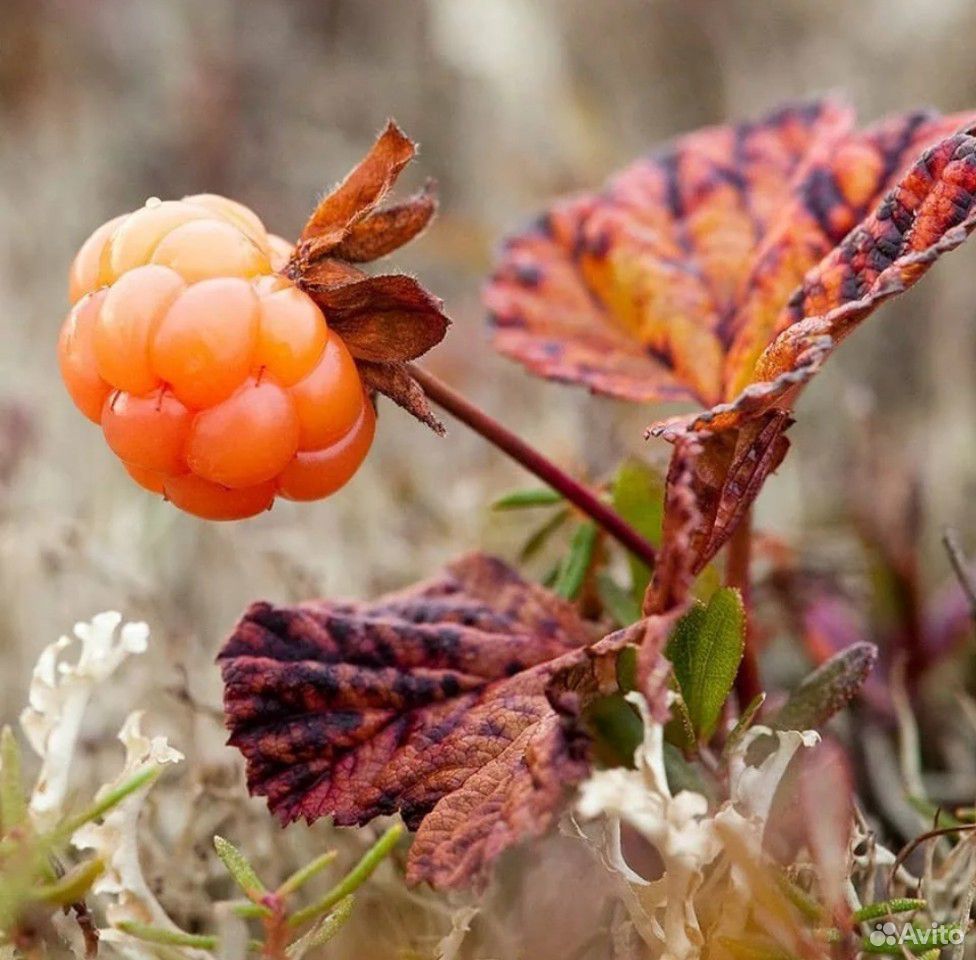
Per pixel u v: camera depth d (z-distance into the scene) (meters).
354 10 0.60
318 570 0.33
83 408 0.27
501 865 0.29
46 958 0.27
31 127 0.54
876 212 0.27
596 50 0.56
